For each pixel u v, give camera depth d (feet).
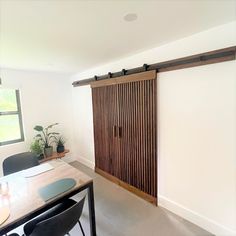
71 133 14.03
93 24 4.89
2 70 10.32
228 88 5.46
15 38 5.69
